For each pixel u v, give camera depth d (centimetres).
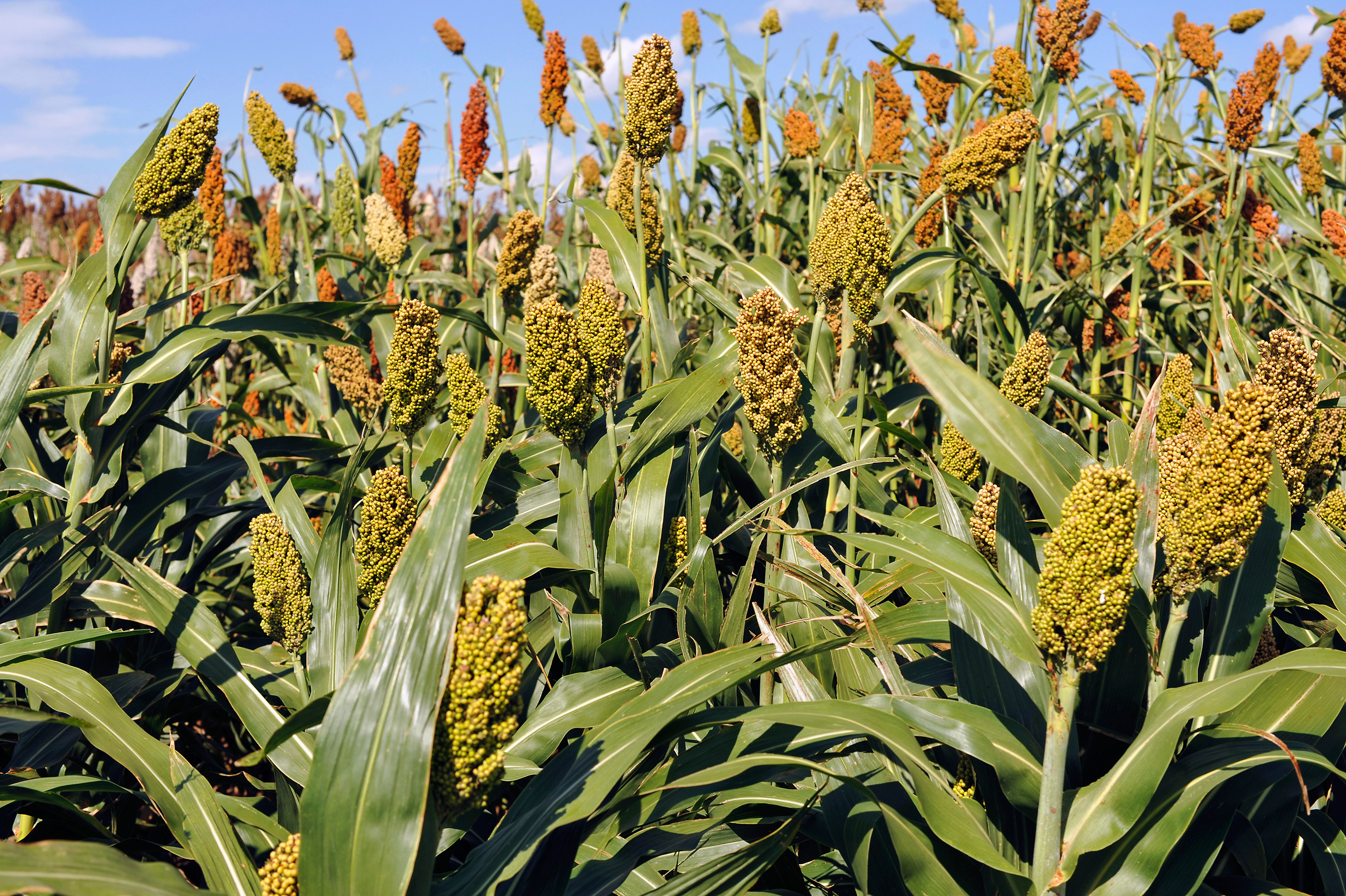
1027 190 513
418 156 698
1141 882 191
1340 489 322
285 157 641
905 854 198
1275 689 229
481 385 333
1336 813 255
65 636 259
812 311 511
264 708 264
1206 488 188
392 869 152
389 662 156
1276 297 613
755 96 744
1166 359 528
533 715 261
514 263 461
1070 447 293
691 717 209
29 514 394
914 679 280
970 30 796
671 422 326
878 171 575
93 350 321
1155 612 227
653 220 427
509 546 293
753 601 364
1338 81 590
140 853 268
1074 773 211
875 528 375
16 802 247
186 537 419
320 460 436
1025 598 209
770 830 242
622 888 244
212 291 634
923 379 192
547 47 560
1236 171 561
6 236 1744
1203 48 614
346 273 694
